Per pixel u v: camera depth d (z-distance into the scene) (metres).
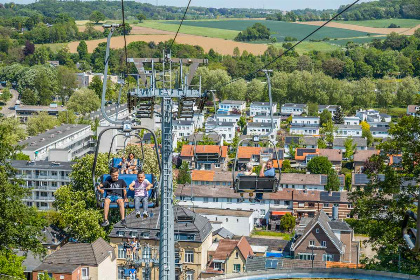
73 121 189.62
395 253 53.03
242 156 152.00
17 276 59.72
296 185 132.25
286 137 176.25
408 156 53.81
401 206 52.84
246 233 108.12
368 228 53.75
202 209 111.69
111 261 79.94
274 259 79.31
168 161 30.97
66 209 90.75
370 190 55.22
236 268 80.94
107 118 30.08
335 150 159.00
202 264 81.00
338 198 120.81
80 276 76.19
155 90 31.09
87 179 95.69
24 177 122.88
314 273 51.47
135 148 104.06
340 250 91.25
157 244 79.69
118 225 81.69
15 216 61.25
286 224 114.25
